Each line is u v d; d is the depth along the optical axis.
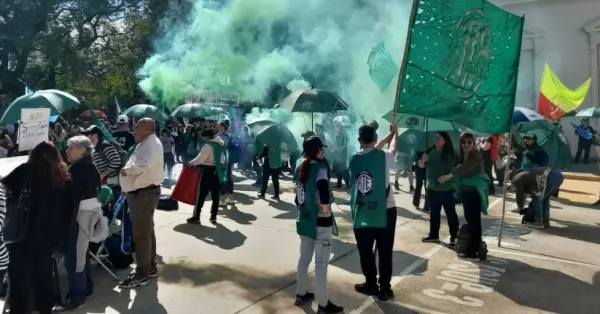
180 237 6.60
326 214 4.07
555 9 19.62
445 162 6.28
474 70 5.39
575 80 19.39
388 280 4.47
